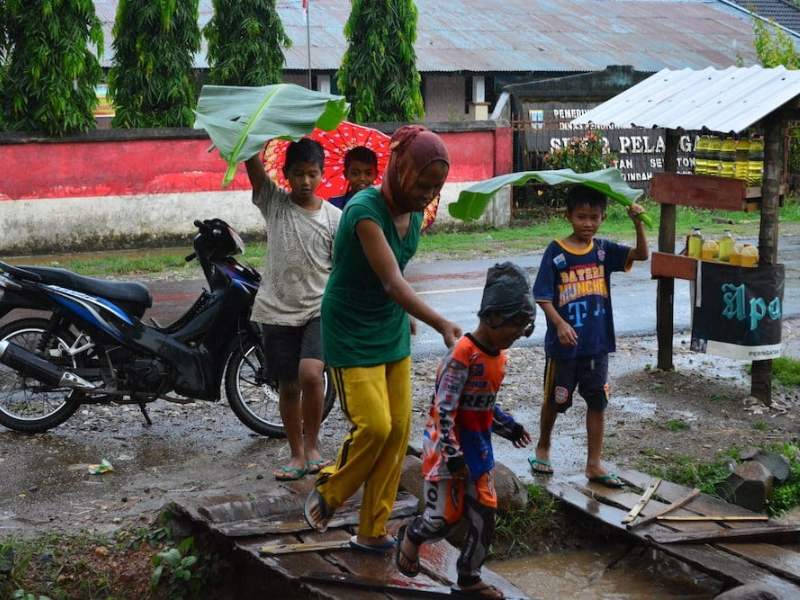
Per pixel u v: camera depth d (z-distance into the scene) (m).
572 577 5.04
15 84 15.72
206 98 4.87
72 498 5.51
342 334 4.29
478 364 4.03
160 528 5.02
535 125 20.47
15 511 5.30
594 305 5.68
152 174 16.97
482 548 4.11
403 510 5.07
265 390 7.10
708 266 7.54
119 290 6.41
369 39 18.08
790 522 5.59
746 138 7.50
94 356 6.46
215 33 17.31
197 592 4.75
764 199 7.33
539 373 8.38
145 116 17.00
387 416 4.32
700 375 8.33
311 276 5.45
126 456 6.21
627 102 8.10
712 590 4.92
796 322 10.69
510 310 3.93
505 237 18.02
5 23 15.57
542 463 5.93
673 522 5.18
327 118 5.17
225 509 4.92
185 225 17.33
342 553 4.56
